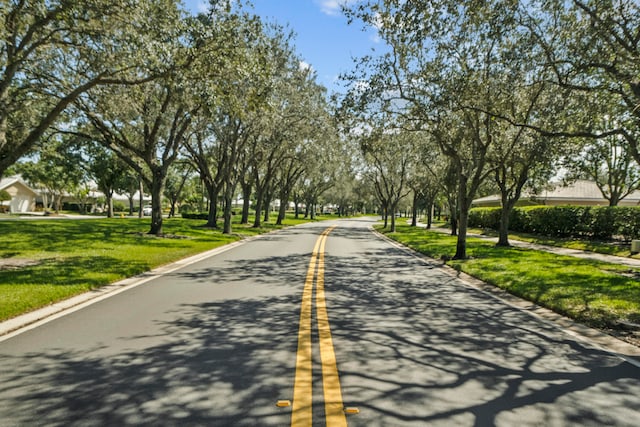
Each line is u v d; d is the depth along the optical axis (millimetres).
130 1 8953
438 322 6488
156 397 3639
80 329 5719
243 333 5598
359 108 14281
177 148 21688
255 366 4402
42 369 4262
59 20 9539
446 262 14727
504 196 22438
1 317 6043
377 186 41969
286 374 4191
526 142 16156
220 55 10805
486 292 9312
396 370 4371
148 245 16609
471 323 6488
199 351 4859
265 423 3203
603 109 10477
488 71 11773
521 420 3326
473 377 4230
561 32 9867
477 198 56000
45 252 13336
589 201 39188
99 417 3277
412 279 10898
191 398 3625
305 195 71188
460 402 3639
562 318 7000
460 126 16062
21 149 10219
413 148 24500
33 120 15969
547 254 17672
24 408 3416
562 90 11289
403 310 7238
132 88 14039
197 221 42906
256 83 12523
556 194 39656
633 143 9094
